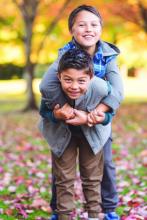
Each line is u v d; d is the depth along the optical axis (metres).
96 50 3.87
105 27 18.53
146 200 5.46
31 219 4.81
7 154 9.26
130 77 37.56
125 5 17.34
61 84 3.70
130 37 20.92
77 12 3.80
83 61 3.57
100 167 4.03
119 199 5.39
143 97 24.14
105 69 3.88
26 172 7.51
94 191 3.99
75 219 4.66
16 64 35.12
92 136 3.85
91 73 3.62
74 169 4.01
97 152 3.88
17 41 21.48
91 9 3.80
